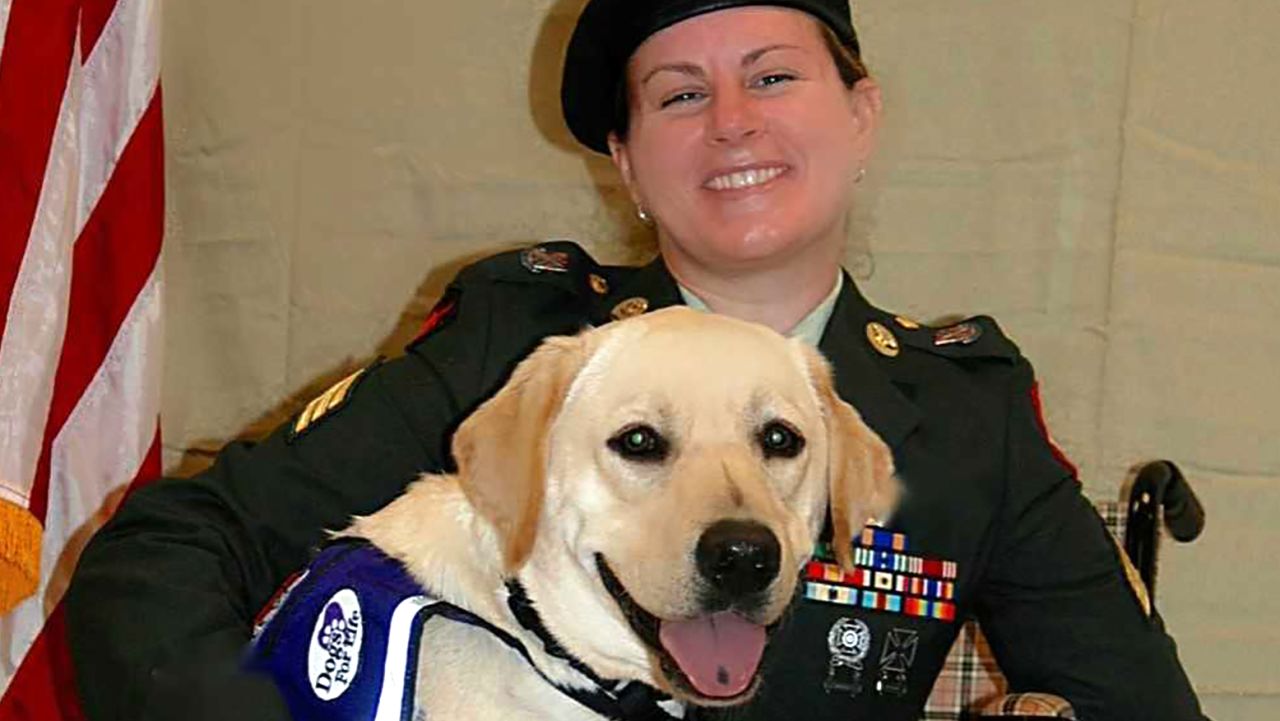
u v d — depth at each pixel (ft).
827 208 6.83
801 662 6.54
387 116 9.95
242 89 9.93
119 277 8.27
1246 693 9.80
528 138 9.93
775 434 5.82
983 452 6.82
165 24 9.94
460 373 6.77
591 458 5.70
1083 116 9.59
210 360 9.98
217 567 5.88
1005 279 9.71
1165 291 9.66
